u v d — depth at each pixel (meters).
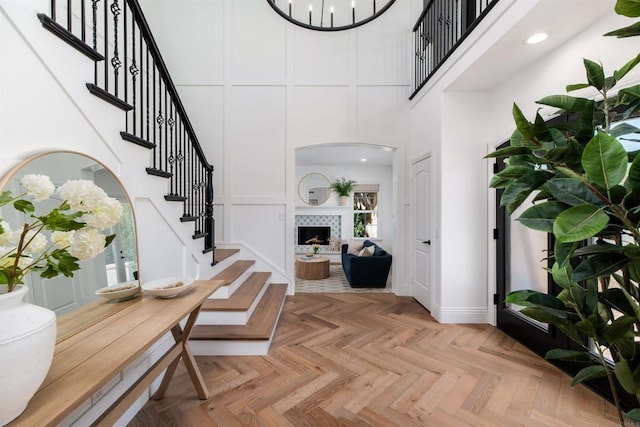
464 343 2.37
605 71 1.67
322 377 1.88
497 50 2.05
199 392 1.66
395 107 3.82
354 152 5.77
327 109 3.81
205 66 3.76
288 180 3.80
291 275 3.82
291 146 3.80
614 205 0.66
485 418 1.52
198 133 3.77
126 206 1.51
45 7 1.13
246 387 1.77
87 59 1.34
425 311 3.17
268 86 3.80
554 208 0.75
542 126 0.82
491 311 2.75
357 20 3.94
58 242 0.98
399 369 1.98
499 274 2.67
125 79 1.66
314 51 3.81
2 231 0.79
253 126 3.80
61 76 1.20
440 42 3.15
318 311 3.18
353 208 7.09
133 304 1.41
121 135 1.55
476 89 2.74
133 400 1.18
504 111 2.56
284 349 2.26
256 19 3.79
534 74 2.21
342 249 6.03
